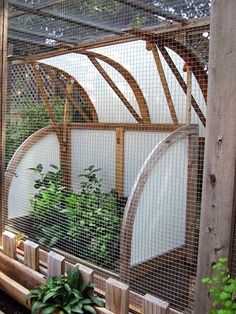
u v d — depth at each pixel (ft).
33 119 12.34
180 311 6.81
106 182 14.05
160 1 8.95
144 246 9.07
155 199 9.48
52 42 12.28
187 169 9.53
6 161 10.77
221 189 5.08
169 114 13.73
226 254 5.06
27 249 8.73
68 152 14.03
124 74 14.23
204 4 8.79
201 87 10.87
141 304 6.72
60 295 7.22
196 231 8.53
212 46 5.05
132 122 15.07
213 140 5.11
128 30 10.58
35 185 11.85
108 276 8.28
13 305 8.82
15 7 9.50
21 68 11.47
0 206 9.93
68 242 9.91
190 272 8.20
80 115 14.90
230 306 4.31
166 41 10.85
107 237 9.41
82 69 14.69
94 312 6.91
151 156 9.55
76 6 9.57
